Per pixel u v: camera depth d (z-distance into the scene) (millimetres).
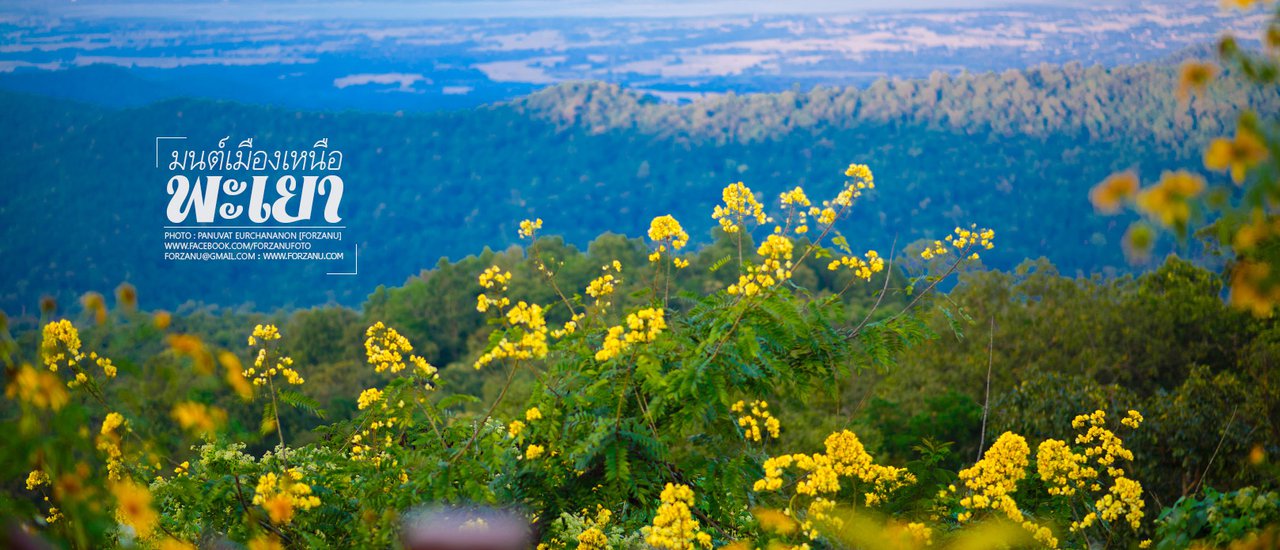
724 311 3562
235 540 2975
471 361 39188
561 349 3508
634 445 3396
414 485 2961
